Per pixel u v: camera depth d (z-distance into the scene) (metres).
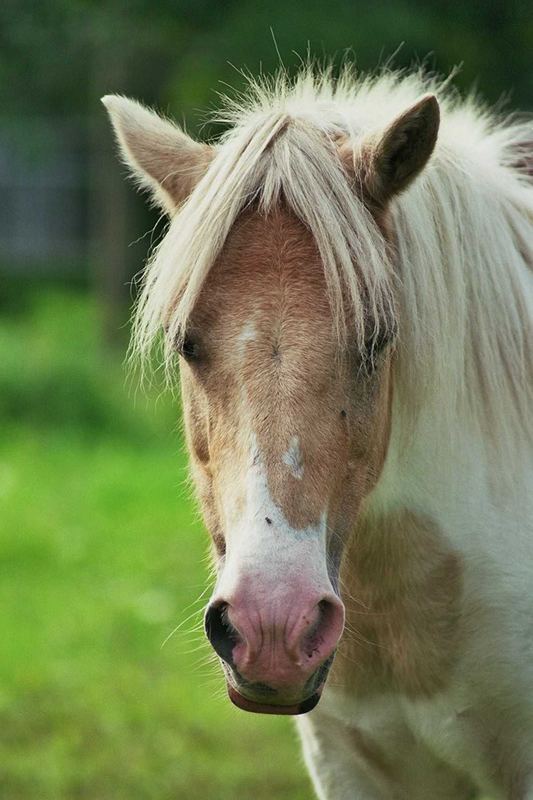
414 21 15.75
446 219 5.39
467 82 16.30
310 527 4.56
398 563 5.57
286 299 4.78
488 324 5.58
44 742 9.74
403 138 5.00
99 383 22.48
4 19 16.91
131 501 16.59
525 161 6.33
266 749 9.63
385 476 5.44
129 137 5.61
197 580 13.34
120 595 12.99
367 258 4.87
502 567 5.54
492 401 5.59
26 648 11.62
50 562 14.15
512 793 5.77
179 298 4.95
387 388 5.17
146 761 9.39
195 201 5.06
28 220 44.31
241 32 16.28
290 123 5.17
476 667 5.56
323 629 4.51
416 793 6.04
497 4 15.88
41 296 35.16
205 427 4.98
